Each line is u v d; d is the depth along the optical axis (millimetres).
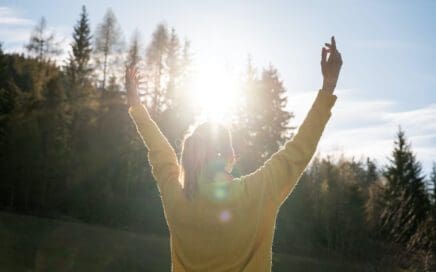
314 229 32344
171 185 1776
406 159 42688
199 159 1643
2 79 45469
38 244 22375
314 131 1730
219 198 1600
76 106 43656
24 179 38125
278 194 1648
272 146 51219
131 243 28812
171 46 54062
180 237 1654
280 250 31438
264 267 1625
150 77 52688
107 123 43844
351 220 28062
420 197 40625
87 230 32250
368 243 23781
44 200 38531
